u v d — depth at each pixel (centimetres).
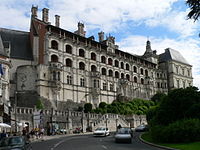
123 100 8231
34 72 6372
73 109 6775
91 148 2344
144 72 9775
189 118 2989
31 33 7294
